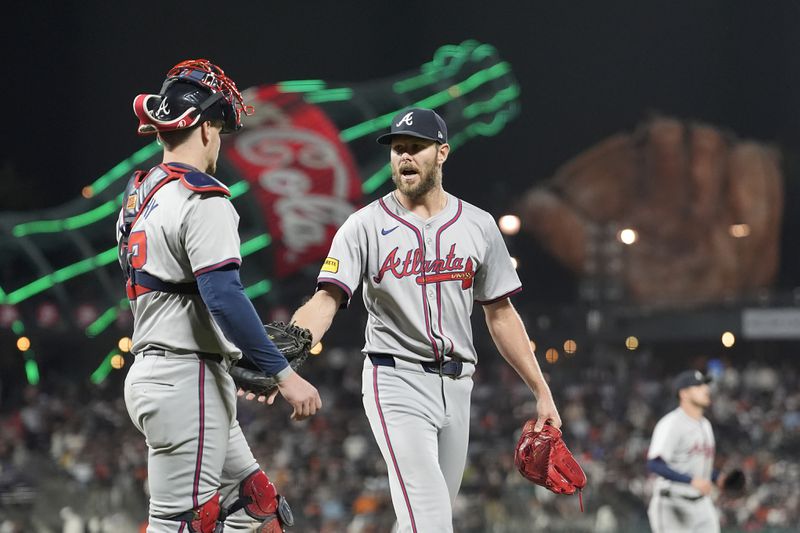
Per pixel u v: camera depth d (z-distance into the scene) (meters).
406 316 16.47
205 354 13.51
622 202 168.75
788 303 139.00
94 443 70.19
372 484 65.75
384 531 57.19
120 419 81.94
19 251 116.38
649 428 87.56
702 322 140.88
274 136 117.75
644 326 144.62
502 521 57.62
